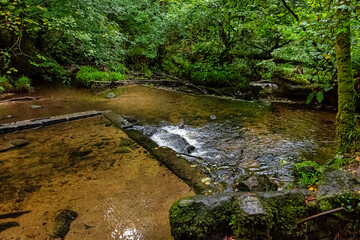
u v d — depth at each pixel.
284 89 8.07
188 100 7.94
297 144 4.20
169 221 2.03
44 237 1.91
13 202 2.38
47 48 10.37
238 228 1.71
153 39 12.30
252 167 3.37
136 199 2.46
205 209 1.85
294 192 1.93
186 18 9.96
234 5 8.60
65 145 3.87
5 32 8.31
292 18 6.48
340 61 2.63
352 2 2.37
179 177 2.93
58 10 8.51
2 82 7.88
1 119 5.20
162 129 4.73
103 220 2.13
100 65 12.16
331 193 1.83
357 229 1.64
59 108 6.36
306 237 1.74
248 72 10.43
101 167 3.15
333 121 5.56
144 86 10.52
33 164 3.20
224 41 10.12
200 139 4.47
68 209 2.28
